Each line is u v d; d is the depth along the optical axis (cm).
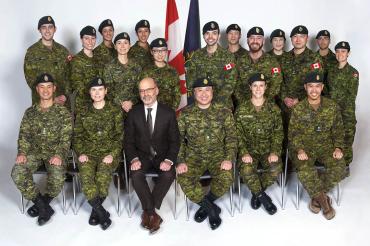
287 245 362
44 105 413
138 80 459
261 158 426
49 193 406
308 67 492
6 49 533
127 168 425
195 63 477
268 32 550
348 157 482
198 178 403
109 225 394
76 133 416
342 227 387
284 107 497
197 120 407
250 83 413
